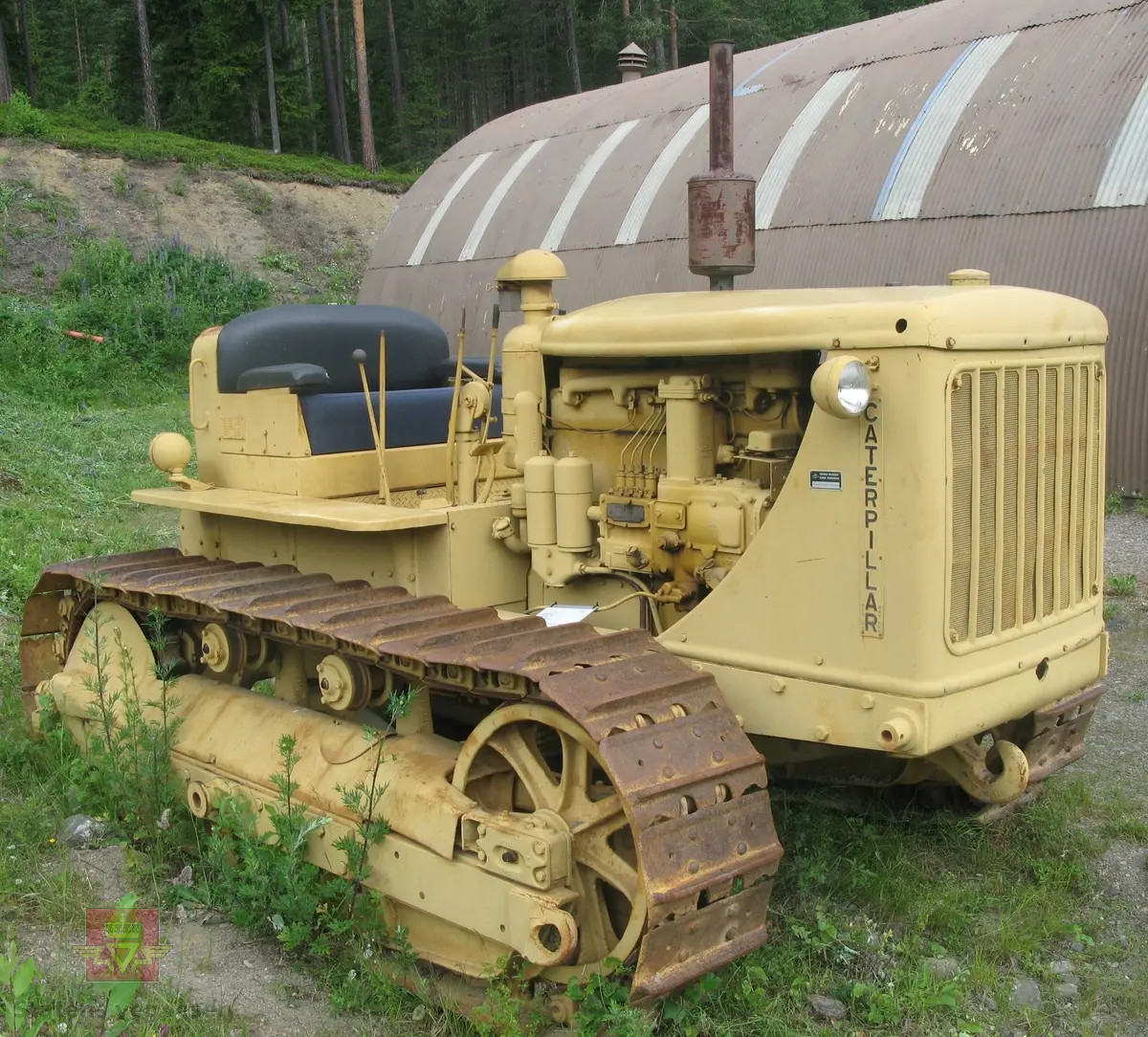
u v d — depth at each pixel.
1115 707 5.91
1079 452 3.84
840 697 3.43
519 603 4.48
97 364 17.62
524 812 3.68
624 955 3.18
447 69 39.28
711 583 3.75
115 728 4.88
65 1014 3.37
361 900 3.78
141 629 5.06
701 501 3.77
